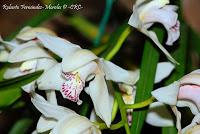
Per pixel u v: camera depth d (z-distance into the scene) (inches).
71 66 21.7
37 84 22.2
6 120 32.4
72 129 21.1
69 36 34.0
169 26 23.5
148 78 22.2
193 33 25.3
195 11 26.6
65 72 21.9
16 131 25.8
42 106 21.6
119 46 23.4
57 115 21.8
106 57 23.2
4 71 24.6
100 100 22.3
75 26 32.4
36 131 23.3
